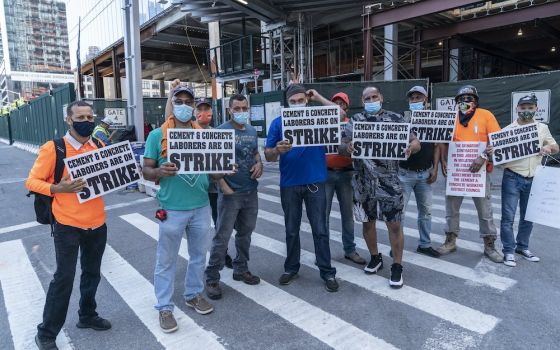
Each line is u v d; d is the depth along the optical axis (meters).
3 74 119.75
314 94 4.80
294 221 4.48
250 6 14.42
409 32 23.73
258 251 5.80
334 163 4.93
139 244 6.30
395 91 13.79
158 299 3.67
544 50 26.72
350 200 5.11
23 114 27.81
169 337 3.55
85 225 3.33
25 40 119.00
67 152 3.29
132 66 11.21
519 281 4.48
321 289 4.43
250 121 15.59
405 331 3.54
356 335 3.50
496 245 5.62
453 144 5.07
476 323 3.63
